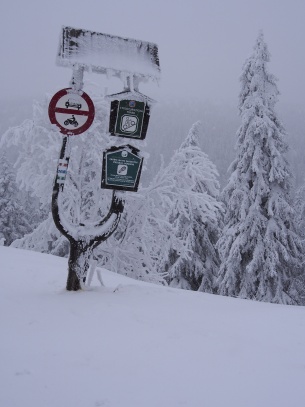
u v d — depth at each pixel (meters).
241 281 16.39
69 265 4.77
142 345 3.16
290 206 15.99
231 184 16.38
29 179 10.95
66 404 2.24
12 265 6.12
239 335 3.67
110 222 4.82
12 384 2.41
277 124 16.25
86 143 10.48
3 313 3.66
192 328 3.71
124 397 2.36
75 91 4.55
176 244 11.32
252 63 16.17
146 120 4.83
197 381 2.64
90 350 2.99
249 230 15.90
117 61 4.75
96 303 4.18
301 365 3.05
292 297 16.33
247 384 2.65
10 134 10.24
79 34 4.75
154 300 4.61
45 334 3.24
